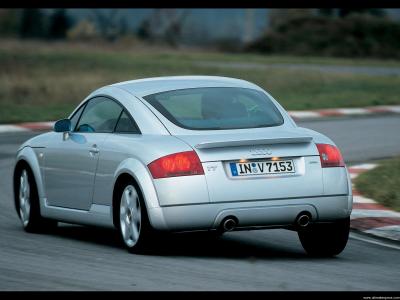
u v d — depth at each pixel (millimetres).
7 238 27891
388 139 57906
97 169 25594
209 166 22875
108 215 25266
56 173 27812
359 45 191875
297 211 23312
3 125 65438
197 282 20578
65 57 140375
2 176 43875
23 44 195625
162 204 22875
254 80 103438
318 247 24969
